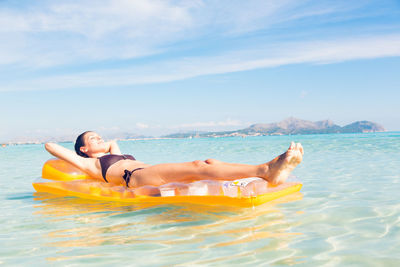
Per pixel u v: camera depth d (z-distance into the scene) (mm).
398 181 4406
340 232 2273
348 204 3115
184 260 1841
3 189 4867
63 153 4039
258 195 3041
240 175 3004
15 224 2787
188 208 3105
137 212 3057
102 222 2756
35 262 1899
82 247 2131
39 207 3480
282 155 2785
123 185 3789
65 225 2707
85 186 3939
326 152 10180
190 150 14641
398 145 12648
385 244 2006
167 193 3309
